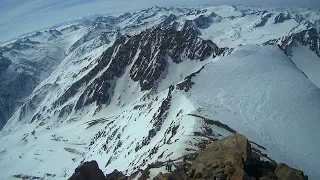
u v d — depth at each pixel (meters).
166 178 38.16
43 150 189.50
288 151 83.94
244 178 34.06
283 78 132.50
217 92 122.12
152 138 104.38
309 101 116.06
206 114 97.12
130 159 99.75
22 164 177.75
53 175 155.62
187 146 58.94
